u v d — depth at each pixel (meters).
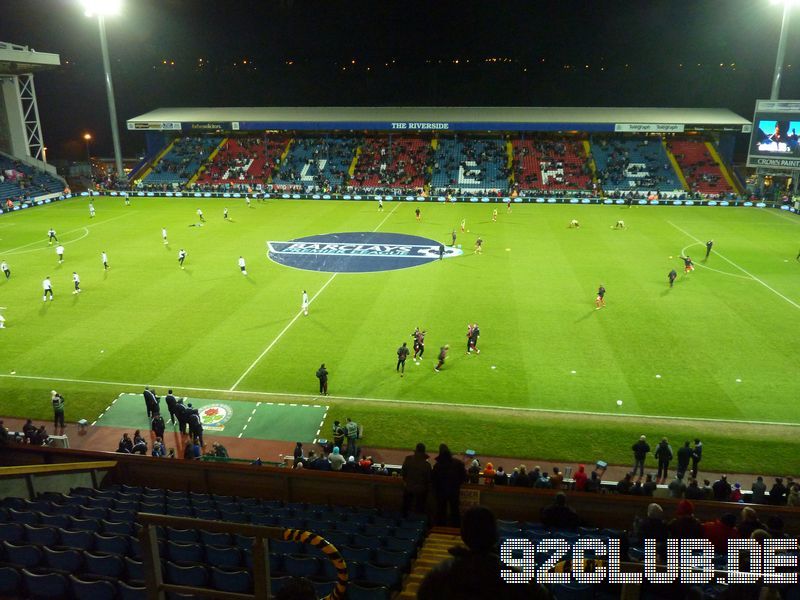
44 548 10.05
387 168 90.50
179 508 12.88
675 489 18.39
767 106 73.38
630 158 89.44
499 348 32.66
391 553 10.88
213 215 70.44
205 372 30.11
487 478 18.64
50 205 77.00
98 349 32.62
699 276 45.28
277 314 37.62
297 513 13.80
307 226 64.06
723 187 82.19
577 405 26.95
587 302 39.56
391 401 27.42
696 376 29.39
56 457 16.34
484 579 3.50
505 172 88.25
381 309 38.50
